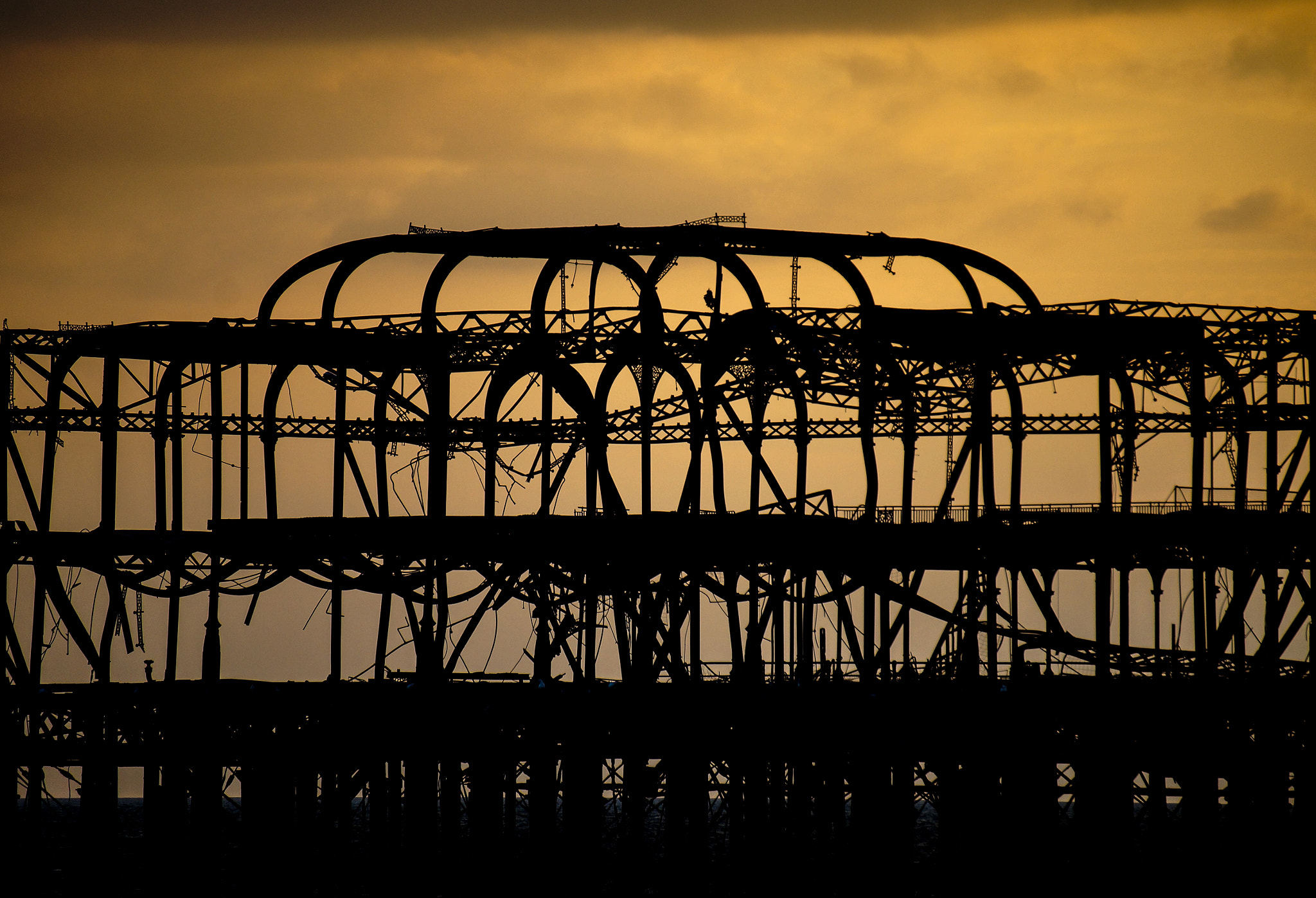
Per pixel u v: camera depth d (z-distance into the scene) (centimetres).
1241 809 11438
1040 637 11881
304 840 11300
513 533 11344
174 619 12106
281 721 10850
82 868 11531
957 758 10625
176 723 10938
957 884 11094
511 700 10681
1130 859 10844
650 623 11294
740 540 11262
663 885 10956
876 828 10800
